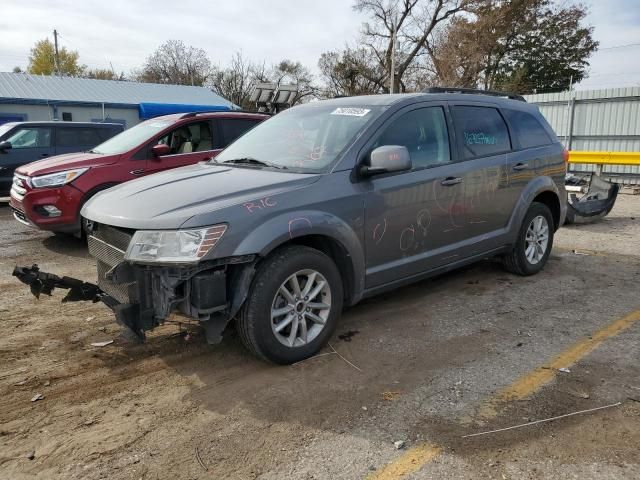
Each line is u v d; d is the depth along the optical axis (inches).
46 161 294.0
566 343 158.9
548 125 236.7
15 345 158.9
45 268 247.3
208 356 151.6
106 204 146.2
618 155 510.3
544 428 114.4
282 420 119.6
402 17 1625.2
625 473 99.7
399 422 117.8
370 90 1749.5
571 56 1700.3
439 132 181.9
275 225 134.2
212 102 1446.9
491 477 99.2
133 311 130.0
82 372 142.7
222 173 158.7
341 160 153.7
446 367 144.2
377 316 182.2
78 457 107.0
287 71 2241.6
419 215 170.9
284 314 141.3
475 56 1503.4
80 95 1249.4
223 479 100.1
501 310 187.6
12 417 121.4
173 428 117.0
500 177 200.1
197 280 127.0
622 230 332.5
